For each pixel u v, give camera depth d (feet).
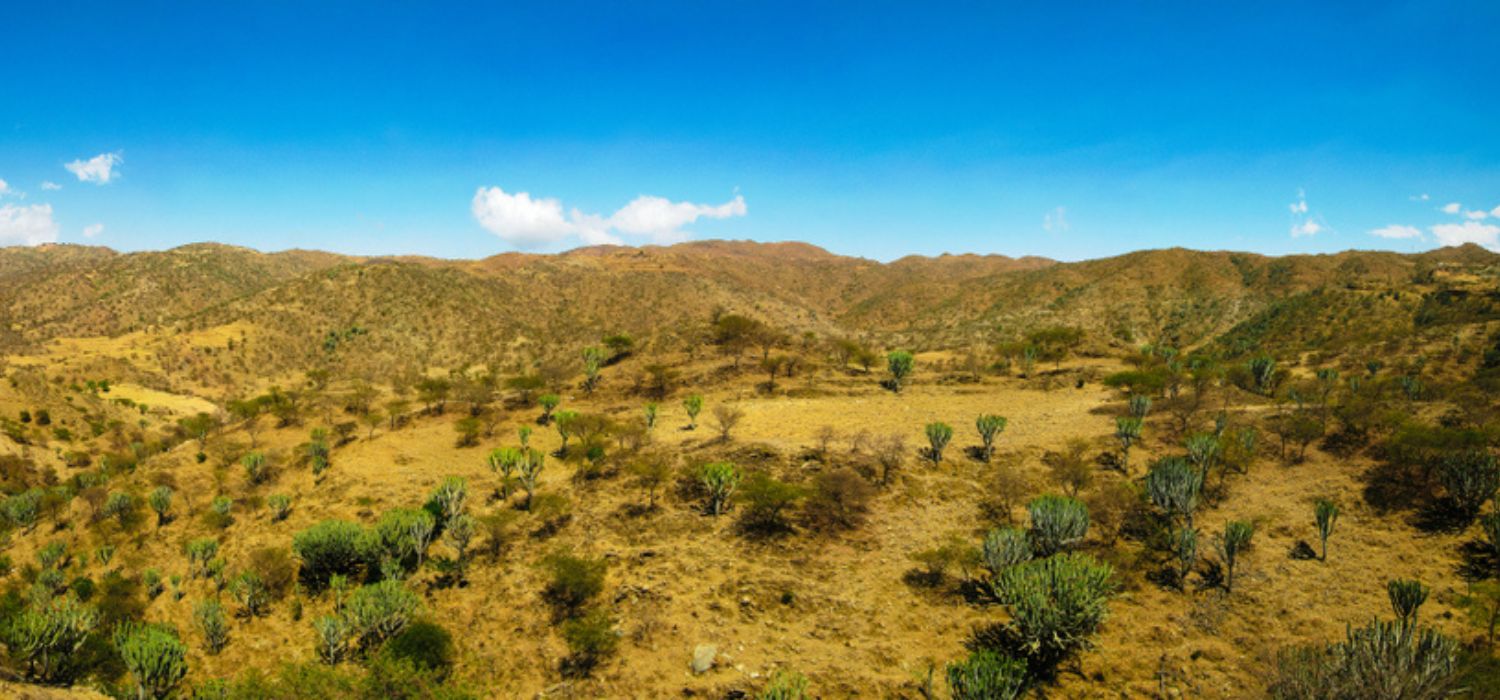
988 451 132.05
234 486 161.17
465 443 171.12
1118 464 125.18
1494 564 78.84
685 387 218.18
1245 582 82.28
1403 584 70.18
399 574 103.65
